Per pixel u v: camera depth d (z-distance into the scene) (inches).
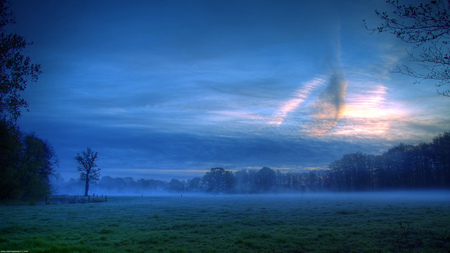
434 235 714.2
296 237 724.7
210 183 7357.3
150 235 769.6
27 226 915.4
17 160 2279.8
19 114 661.9
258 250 607.8
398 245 626.5
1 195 2217.0
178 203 2466.8
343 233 774.5
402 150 4783.5
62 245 623.5
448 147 3929.6
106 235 765.3
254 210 1573.6
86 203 2460.6
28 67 651.5
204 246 642.2
